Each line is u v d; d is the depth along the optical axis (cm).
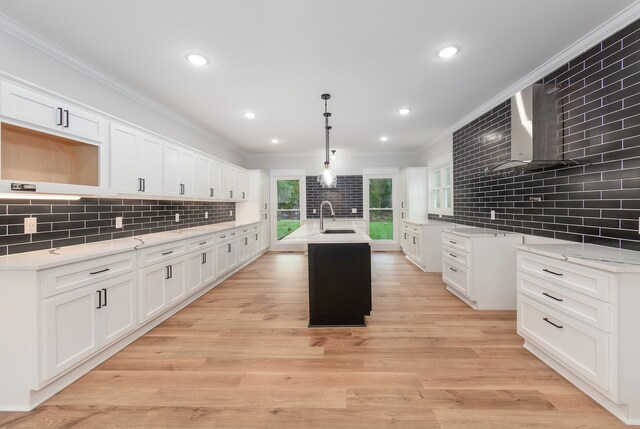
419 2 179
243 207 616
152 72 266
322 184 359
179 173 345
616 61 198
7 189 159
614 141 200
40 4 176
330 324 273
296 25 201
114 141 241
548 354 196
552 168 257
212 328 267
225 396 171
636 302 147
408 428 146
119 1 175
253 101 340
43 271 163
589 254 179
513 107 259
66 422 151
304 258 607
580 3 181
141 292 246
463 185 429
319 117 404
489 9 186
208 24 198
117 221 287
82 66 244
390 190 696
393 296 354
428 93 323
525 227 296
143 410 159
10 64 193
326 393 173
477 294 306
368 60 249
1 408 160
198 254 347
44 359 163
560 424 147
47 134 189
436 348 227
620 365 148
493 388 177
